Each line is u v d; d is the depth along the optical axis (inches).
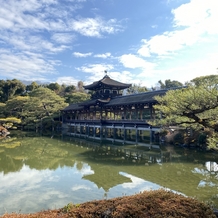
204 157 745.6
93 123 1587.1
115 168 636.7
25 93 3024.1
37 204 378.0
